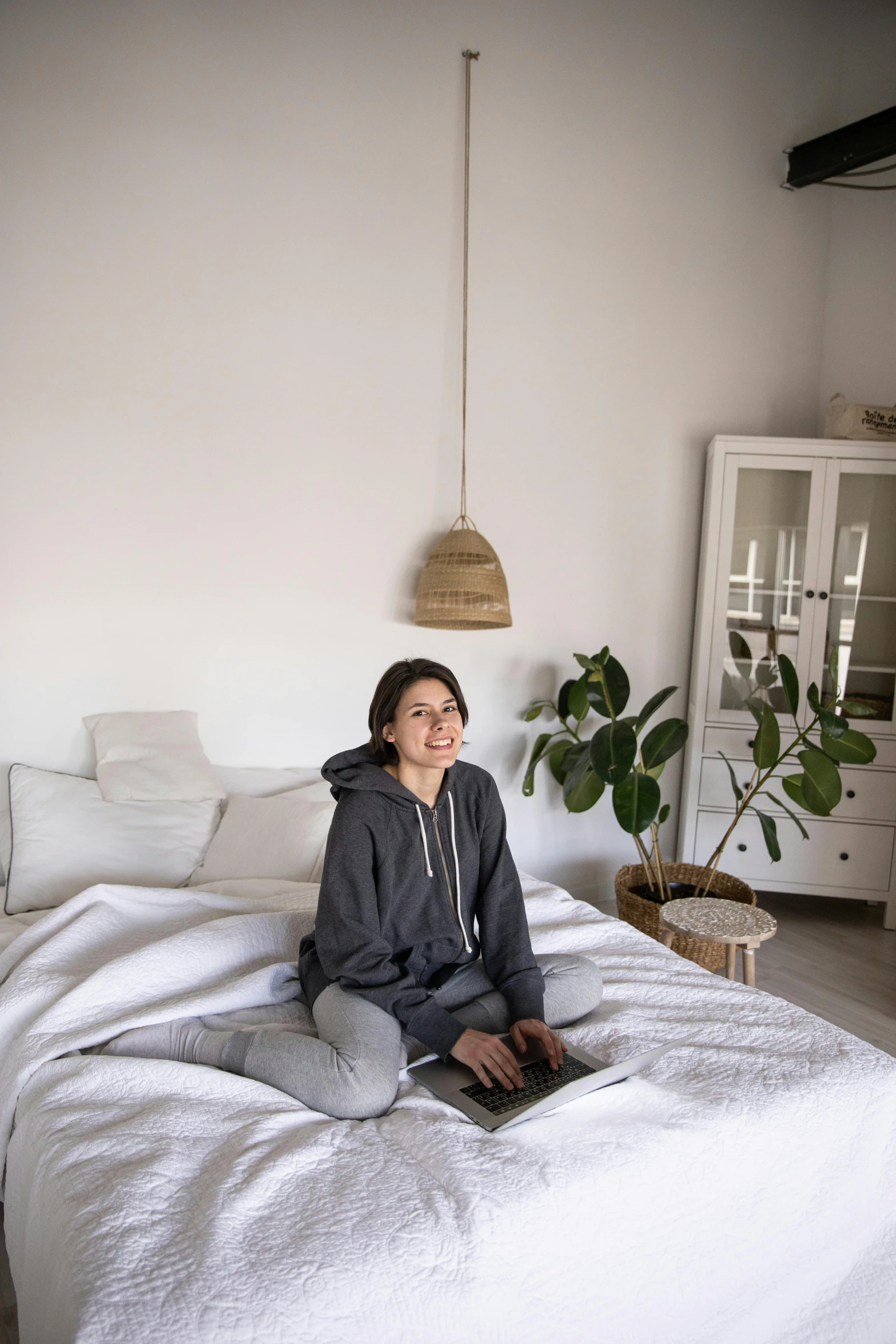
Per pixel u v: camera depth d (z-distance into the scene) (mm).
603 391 3252
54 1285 1009
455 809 1608
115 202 2518
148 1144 1172
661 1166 1165
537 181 3084
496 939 1597
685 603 3461
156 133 2553
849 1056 1425
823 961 2857
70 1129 1219
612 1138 1192
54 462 2502
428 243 2939
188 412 2645
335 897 1471
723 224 3381
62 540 2527
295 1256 973
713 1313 1194
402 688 1538
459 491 3049
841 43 3525
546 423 3168
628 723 2861
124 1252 970
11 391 2443
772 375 3516
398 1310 950
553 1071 1348
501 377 3082
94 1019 1487
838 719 2705
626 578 3361
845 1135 1315
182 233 2602
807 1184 1278
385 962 1453
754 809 2842
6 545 2471
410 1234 1012
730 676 3186
